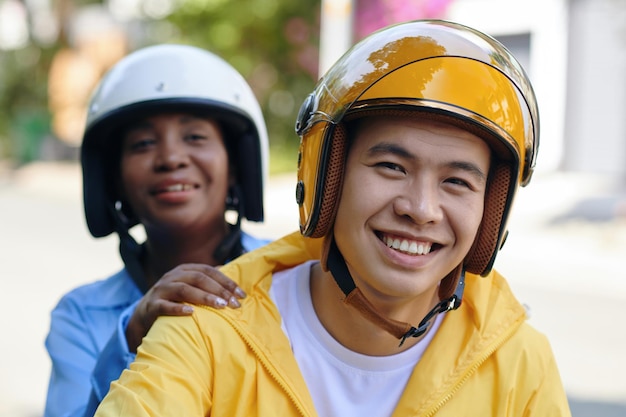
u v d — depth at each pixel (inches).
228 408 58.3
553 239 329.4
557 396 60.3
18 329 213.5
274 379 58.8
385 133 54.3
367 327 59.7
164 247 88.4
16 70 726.5
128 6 661.3
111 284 88.1
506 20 436.8
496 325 61.4
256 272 64.3
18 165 650.2
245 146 92.4
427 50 54.5
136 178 85.7
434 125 53.9
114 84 86.1
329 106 56.0
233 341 59.4
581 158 428.5
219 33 492.7
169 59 86.7
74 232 377.1
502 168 57.9
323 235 59.4
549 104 428.5
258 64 500.4
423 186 54.1
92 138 88.0
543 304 243.4
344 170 56.8
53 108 707.4
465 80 53.8
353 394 60.3
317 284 62.4
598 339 208.8
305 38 491.8
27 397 165.0
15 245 339.9
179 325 59.7
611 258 304.2
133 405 53.7
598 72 420.8
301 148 60.6
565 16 422.6
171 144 85.0
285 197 414.0
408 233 54.5
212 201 87.4
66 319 84.4
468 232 55.7
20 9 741.3
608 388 175.0
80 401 78.8
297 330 61.7
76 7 721.0
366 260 55.6
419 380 59.6
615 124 419.2
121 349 65.8
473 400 59.5
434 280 56.6
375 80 54.1
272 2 488.7
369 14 439.8
